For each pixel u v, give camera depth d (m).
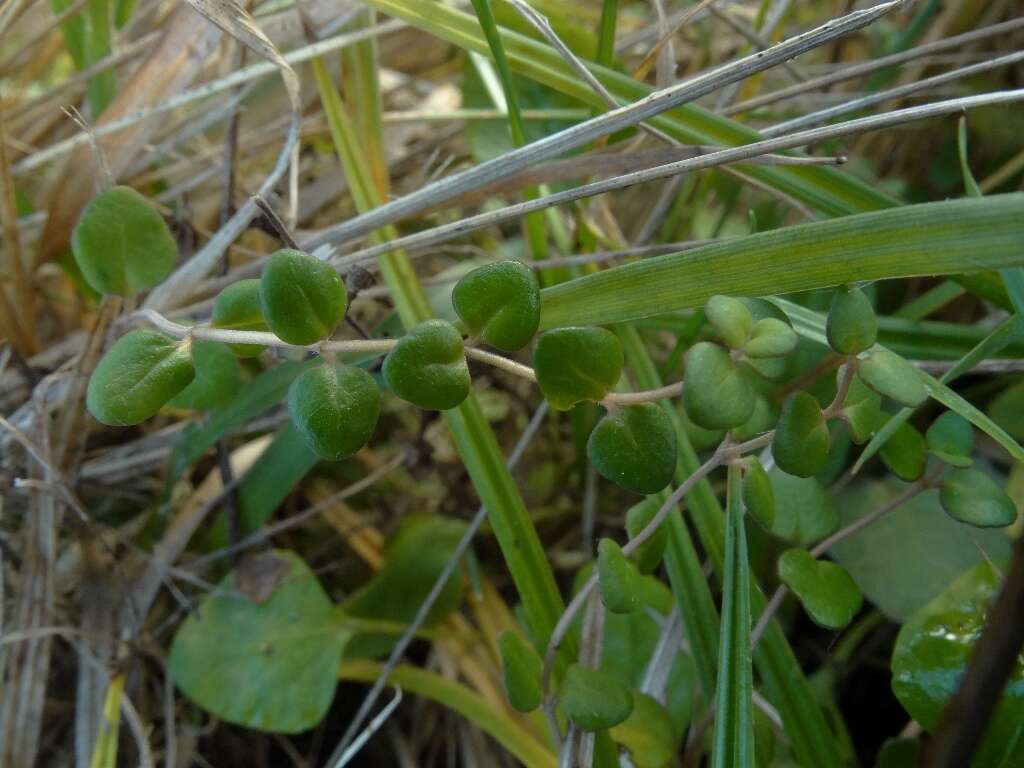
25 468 0.12
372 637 0.12
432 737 0.13
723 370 0.06
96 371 0.07
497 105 0.14
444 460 0.14
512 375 0.15
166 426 0.15
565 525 0.15
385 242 0.11
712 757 0.07
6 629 0.12
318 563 0.14
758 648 0.09
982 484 0.08
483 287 0.06
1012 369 0.10
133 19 0.16
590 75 0.10
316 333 0.07
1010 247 0.06
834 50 0.17
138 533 0.13
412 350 0.06
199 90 0.12
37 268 0.13
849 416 0.07
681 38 0.17
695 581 0.09
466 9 0.15
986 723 0.06
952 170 0.16
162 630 0.13
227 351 0.10
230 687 0.12
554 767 0.11
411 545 0.13
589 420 0.13
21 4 0.13
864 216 0.07
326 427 0.06
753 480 0.07
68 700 0.13
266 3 0.15
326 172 0.15
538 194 0.12
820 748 0.09
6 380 0.13
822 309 0.13
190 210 0.14
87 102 0.15
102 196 0.09
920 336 0.11
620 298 0.08
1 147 0.12
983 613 0.09
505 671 0.08
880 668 0.12
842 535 0.09
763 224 0.15
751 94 0.14
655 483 0.07
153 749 0.13
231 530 0.12
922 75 0.16
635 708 0.09
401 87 0.16
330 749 0.14
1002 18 0.16
